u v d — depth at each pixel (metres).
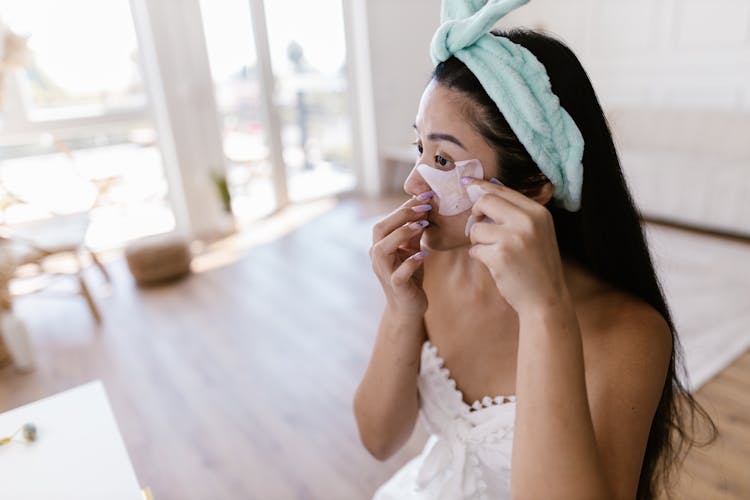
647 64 3.99
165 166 3.86
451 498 0.73
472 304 0.77
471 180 0.57
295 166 4.67
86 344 2.57
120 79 3.57
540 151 0.55
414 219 0.65
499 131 0.56
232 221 4.04
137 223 4.05
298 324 2.65
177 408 2.06
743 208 3.14
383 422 0.84
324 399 2.07
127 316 2.84
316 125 4.67
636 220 0.67
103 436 0.92
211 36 3.72
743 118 3.42
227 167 4.06
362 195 4.93
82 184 3.69
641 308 0.65
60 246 2.67
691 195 3.34
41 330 2.73
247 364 2.33
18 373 2.35
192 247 3.81
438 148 0.60
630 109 3.96
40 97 3.38
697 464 1.58
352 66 4.64
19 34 3.19
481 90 0.56
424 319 0.85
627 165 3.60
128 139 3.75
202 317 2.78
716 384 1.94
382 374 0.81
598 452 0.50
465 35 0.54
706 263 2.95
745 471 1.55
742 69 3.51
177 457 1.81
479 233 0.52
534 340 0.50
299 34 4.22
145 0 3.36
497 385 0.75
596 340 0.62
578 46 4.34
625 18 4.02
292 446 1.83
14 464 0.87
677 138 3.72
